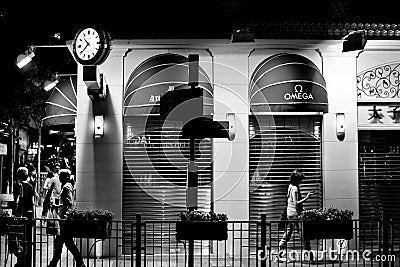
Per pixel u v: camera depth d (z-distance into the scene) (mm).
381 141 16578
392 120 16484
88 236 12516
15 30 20562
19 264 12609
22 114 27344
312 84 15688
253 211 16172
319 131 16453
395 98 16453
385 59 16453
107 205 15961
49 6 17578
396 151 16594
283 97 15594
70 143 40594
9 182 28547
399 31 16328
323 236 12562
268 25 16141
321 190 16328
